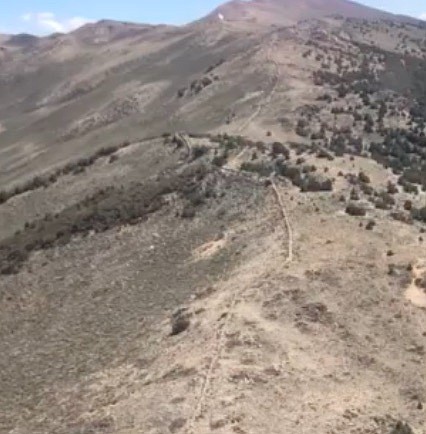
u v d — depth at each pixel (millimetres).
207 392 35438
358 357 40094
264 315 43125
